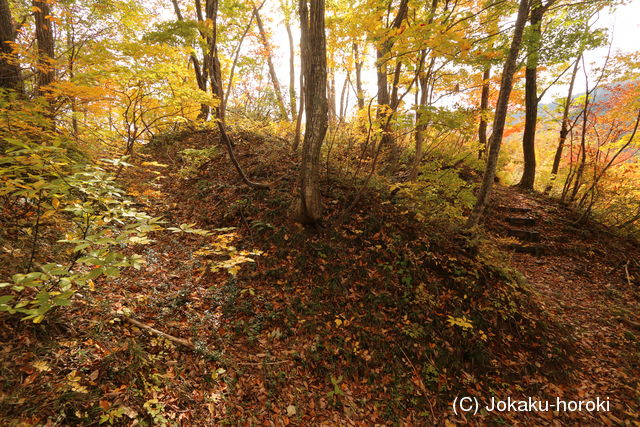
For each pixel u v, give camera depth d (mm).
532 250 7254
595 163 8688
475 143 8055
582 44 6691
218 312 3916
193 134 8773
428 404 3660
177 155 7672
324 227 5480
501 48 5586
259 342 3760
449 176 6191
